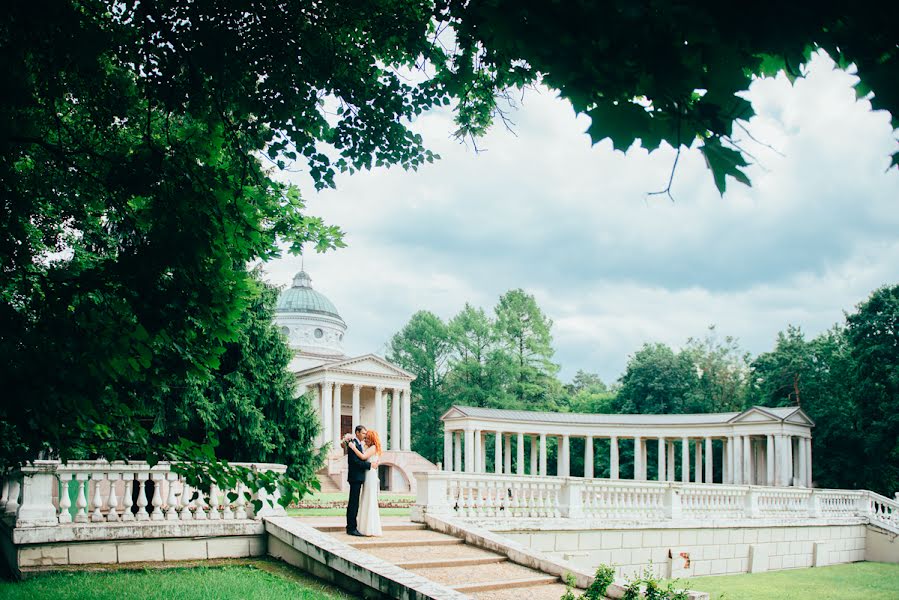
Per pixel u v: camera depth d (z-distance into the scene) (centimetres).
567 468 6462
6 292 700
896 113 408
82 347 581
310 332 9744
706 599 1298
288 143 978
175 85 796
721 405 8350
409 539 1661
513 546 1605
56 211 859
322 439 7431
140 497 1478
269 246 973
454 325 9075
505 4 404
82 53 677
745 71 433
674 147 408
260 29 858
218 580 1282
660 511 2380
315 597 1194
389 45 994
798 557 2798
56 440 626
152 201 709
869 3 376
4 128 646
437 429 8981
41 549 1333
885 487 5303
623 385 8762
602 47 396
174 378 684
